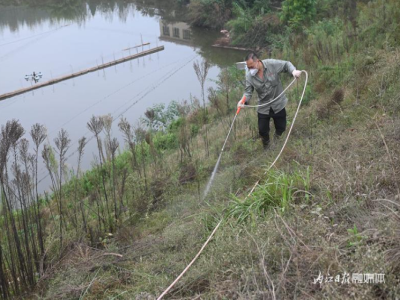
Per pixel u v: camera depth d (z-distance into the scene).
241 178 6.13
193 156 8.41
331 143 5.87
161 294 3.90
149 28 35.50
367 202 4.17
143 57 28.05
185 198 6.44
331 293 3.10
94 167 9.75
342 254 3.51
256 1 29.47
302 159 5.72
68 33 35.00
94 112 19.22
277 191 4.87
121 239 5.64
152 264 4.62
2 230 5.95
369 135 5.62
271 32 26.23
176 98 19.67
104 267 4.93
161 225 5.85
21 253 5.02
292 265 3.62
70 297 4.53
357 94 7.48
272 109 6.88
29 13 41.72
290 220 4.18
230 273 3.86
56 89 22.86
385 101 6.75
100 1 45.84
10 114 19.80
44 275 5.01
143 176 7.93
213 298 3.63
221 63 25.05
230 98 12.57
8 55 29.44
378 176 4.50
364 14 12.83
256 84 6.75
